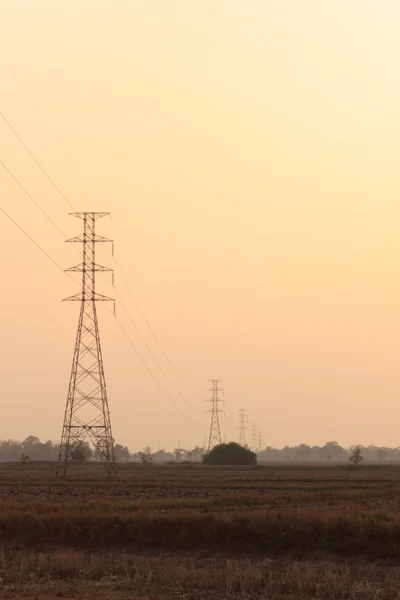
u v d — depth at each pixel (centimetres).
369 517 6519
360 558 6044
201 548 6519
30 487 13312
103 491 12244
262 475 19612
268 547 6369
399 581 5247
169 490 12500
